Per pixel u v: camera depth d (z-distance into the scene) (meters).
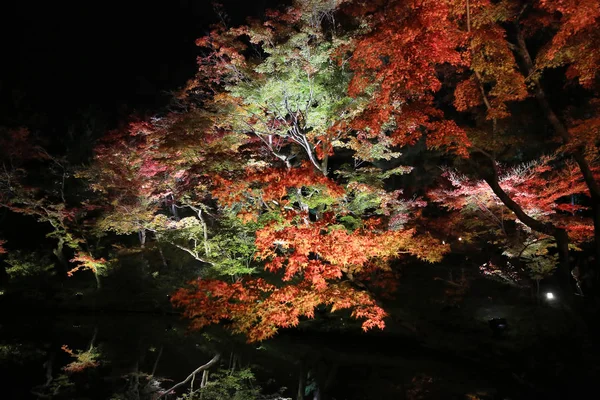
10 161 20.69
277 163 16.55
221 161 12.56
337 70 12.36
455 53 7.88
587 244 14.51
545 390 8.72
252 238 16.39
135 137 18.45
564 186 11.71
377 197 13.67
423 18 7.36
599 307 10.17
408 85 7.79
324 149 12.16
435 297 14.66
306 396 10.76
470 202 13.30
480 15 8.13
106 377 12.24
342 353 12.69
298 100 13.13
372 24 11.45
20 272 19.64
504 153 14.52
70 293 19.19
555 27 9.78
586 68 7.65
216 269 16.36
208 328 16.17
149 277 19.17
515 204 8.98
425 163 19.69
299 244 9.31
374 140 15.10
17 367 12.84
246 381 11.89
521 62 9.16
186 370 12.82
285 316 9.20
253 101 12.77
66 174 20.50
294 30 12.67
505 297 14.61
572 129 8.58
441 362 11.38
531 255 13.52
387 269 13.25
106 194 20.55
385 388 10.22
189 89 16.12
